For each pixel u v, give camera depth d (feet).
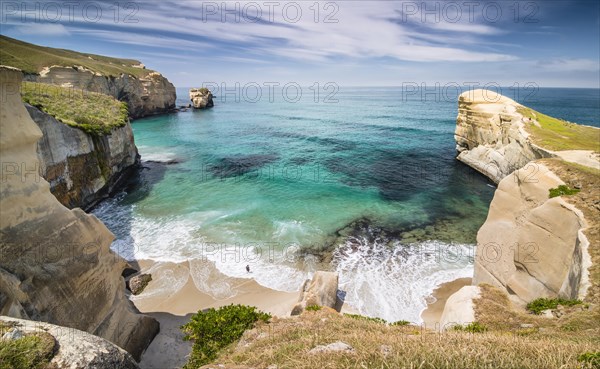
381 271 64.80
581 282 34.60
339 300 56.34
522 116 117.29
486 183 122.21
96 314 36.47
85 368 16.71
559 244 41.32
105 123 108.99
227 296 56.95
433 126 245.65
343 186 114.73
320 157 157.69
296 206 95.66
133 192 107.34
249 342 32.12
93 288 36.65
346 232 80.69
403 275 63.62
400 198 104.42
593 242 36.29
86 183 92.48
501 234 51.34
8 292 27.76
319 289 53.88
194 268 64.34
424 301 56.29
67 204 83.20
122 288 42.91
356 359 19.20
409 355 18.94
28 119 34.09
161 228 80.89
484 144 134.21
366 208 95.55
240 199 100.68
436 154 165.48
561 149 85.35
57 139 80.79
